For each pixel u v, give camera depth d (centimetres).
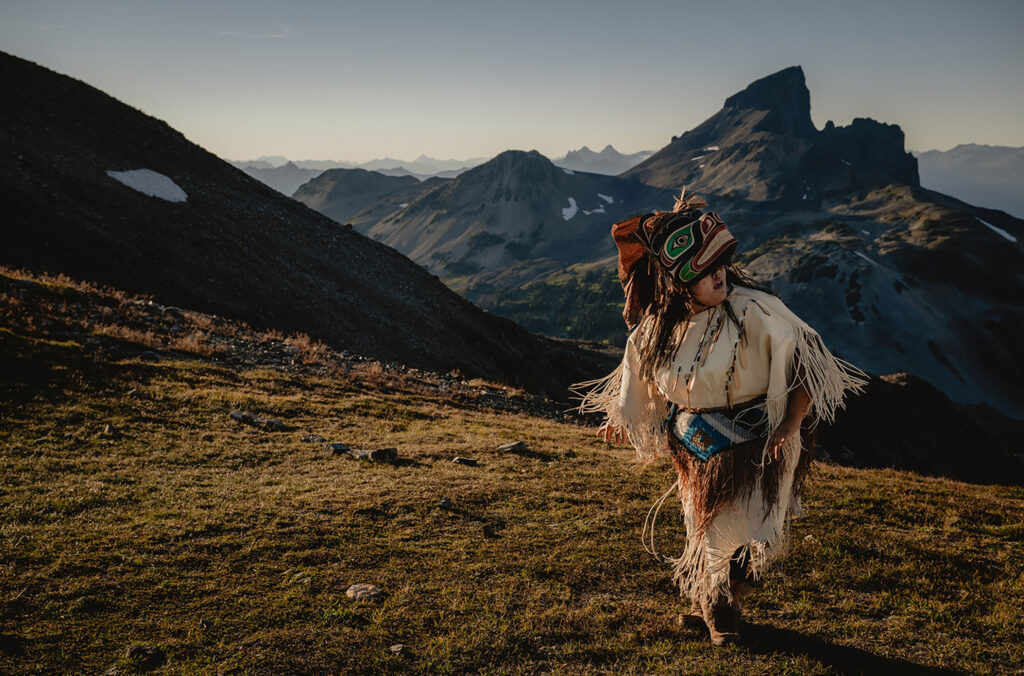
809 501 618
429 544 469
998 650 319
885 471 1025
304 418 1113
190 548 446
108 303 1728
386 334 3803
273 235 4278
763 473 276
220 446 834
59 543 446
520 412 1895
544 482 686
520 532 500
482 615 352
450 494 606
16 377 1002
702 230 263
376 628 335
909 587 398
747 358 269
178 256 3209
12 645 311
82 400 960
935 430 5259
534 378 4812
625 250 300
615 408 326
